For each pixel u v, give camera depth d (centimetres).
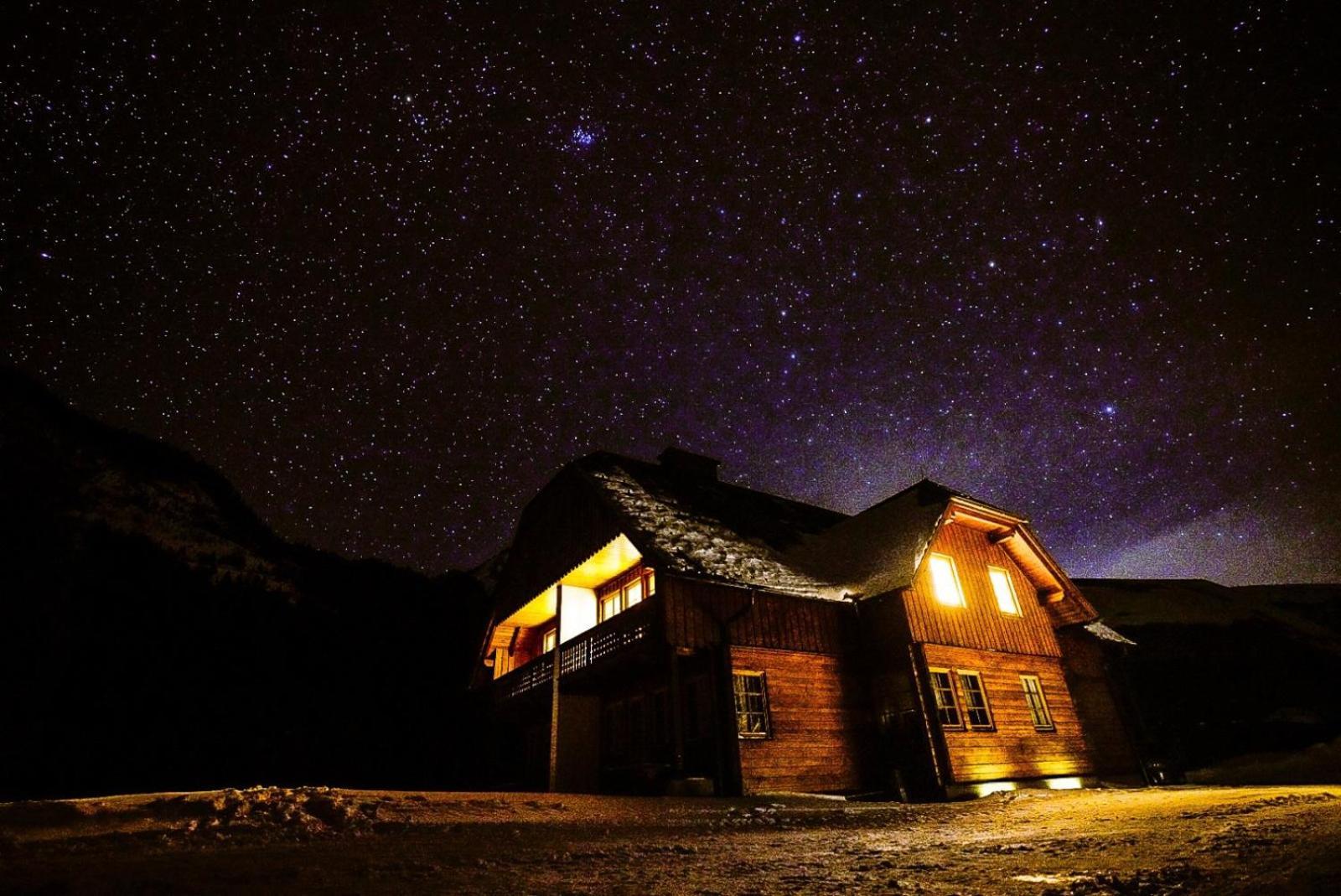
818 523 2220
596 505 1775
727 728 1323
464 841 692
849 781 1409
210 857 562
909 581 1536
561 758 1708
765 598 1507
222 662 2775
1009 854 477
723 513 1933
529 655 2300
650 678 1639
